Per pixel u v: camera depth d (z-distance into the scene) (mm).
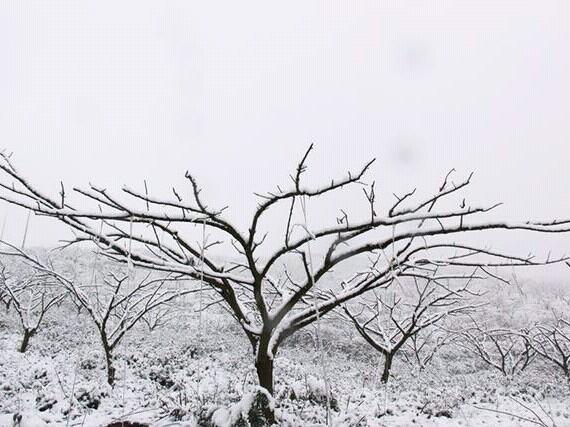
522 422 9180
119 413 7871
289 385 8703
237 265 6805
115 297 10664
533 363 19609
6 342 15945
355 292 5727
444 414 9609
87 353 13383
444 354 21359
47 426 6844
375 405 9812
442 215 4445
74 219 4727
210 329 18422
